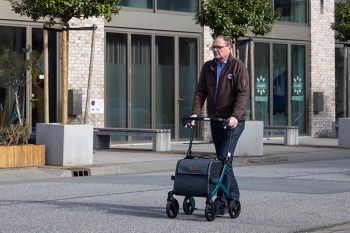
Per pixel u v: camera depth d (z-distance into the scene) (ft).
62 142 57.41
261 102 96.78
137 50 85.20
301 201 38.58
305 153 75.46
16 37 74.49
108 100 82.79
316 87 102.37
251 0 67.05
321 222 32.45
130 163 62.34
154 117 86.38
